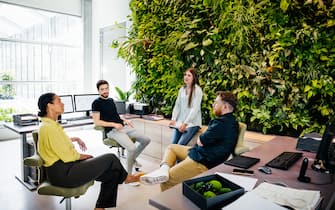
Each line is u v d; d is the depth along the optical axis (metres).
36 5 5.48
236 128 2.22
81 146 2.70
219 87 3.42
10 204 2.64
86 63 6.40
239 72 3.13
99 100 3.29
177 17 3.81
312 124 2.78
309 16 2.72
